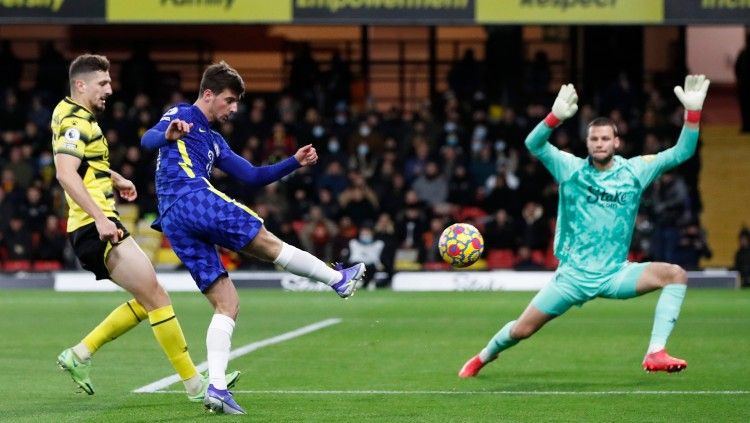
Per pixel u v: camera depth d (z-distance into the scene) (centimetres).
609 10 4012
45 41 5034
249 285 4347
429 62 5241
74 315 3148
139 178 4522
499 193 4425
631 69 5284
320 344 2397
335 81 5056
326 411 1502
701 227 4672
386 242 4269
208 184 1489
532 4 4019
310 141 4728
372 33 5716
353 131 4809
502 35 5166
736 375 1889
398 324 2889
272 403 1573
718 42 5691
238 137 4688
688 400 1605
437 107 5231
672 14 4012
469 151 4747
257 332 2675
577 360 2100
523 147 4731
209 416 1453
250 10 4044
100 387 1738
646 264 1716
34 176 4609
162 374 1889
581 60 5334
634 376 1875
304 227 4331
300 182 4575
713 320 2997
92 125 1505
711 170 5350
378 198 4456
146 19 4044
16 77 5047
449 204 4491
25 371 1936
